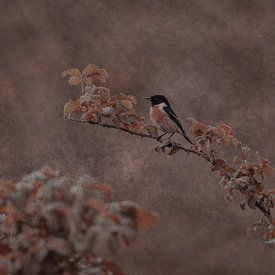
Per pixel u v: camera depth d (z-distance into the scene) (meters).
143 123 4.66
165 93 17.61
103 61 18.33
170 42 18.44
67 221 1.68
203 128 4.32
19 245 1.68
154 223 1.71
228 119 16.97
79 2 19.11
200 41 18.42
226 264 12.72
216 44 18.36
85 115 4.54
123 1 19.00
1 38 18.53
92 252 1.67
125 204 1.71
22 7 19.06
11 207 1.73
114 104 4.59
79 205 1.69
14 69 17.98
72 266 1.74
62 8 19.06
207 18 18.69
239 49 18.19
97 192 1.76
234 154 14.96
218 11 18.73
